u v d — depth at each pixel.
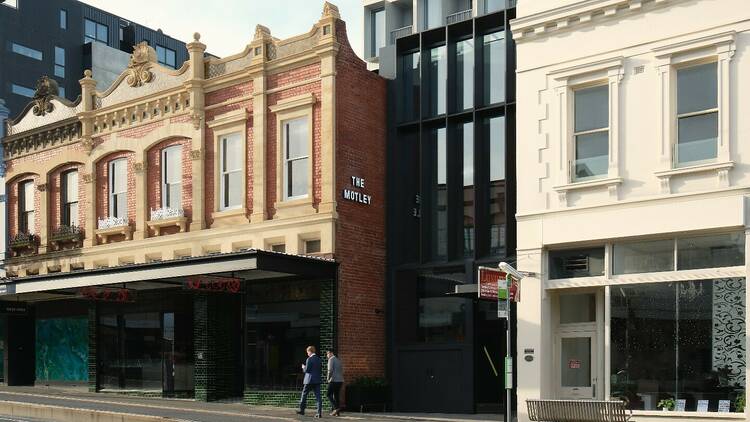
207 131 25.94
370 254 23.97
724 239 16.98
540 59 19.59
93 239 28.66
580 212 18.64
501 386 22.36
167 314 26.30
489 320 22.83
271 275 23.47
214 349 24.98
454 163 23.61
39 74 72.50
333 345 22.53
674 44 17.58
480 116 23.16
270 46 24.84
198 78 25.91
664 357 17.53
